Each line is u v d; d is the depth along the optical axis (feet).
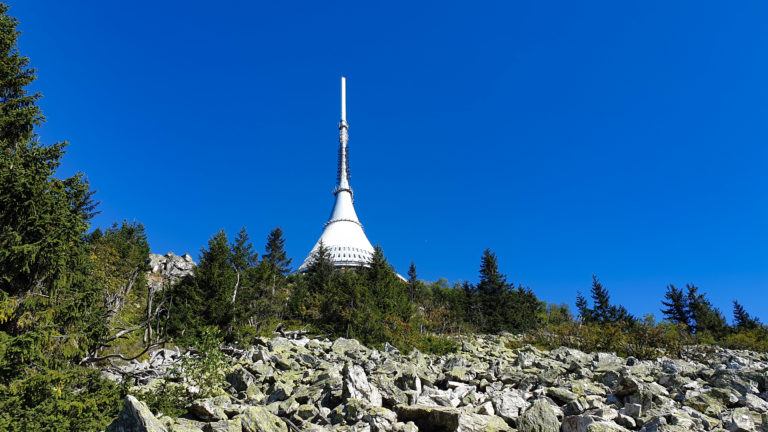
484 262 203.00
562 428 31.96
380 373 47.85
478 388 46.14
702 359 82.28
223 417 33.99
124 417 23.80
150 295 82.84
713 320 186.91
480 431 30.94
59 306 34.65
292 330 108.68
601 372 49.80
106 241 130.93
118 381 47.16
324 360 57.11
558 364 56.44
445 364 61.57
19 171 33.83
